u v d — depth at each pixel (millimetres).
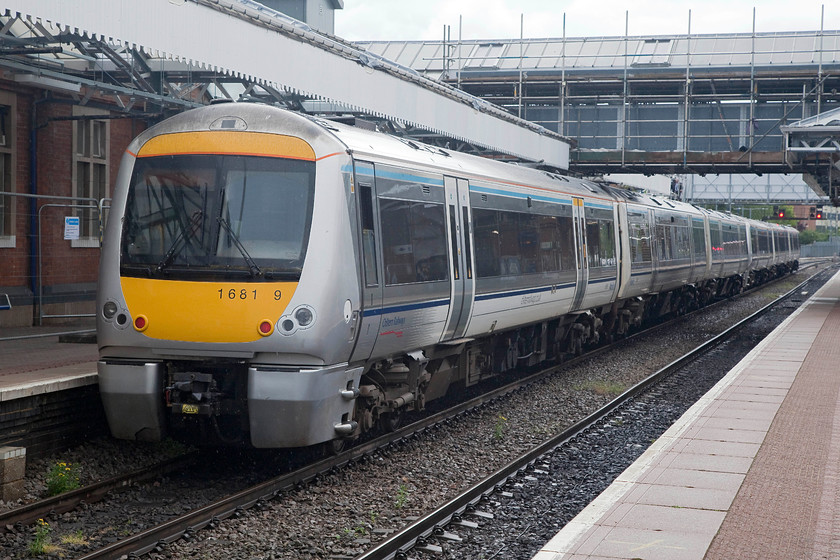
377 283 8938
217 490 8078
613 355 18516
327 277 8117
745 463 8289
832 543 5949
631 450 10180
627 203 19906
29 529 6738
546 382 14719
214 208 8281
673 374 16281
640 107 35406
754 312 30156
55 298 15281
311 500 7730
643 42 38062
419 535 6750
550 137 25734
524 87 35812
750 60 35438
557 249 15023
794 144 27141
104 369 8406
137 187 8523
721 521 6441
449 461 9359
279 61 12617
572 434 10781
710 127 34438
